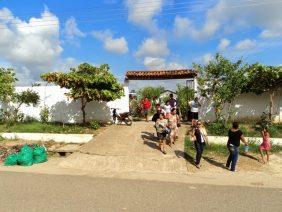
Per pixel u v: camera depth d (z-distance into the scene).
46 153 14.98
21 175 11.41
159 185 10.12
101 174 11.80
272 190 9.70
